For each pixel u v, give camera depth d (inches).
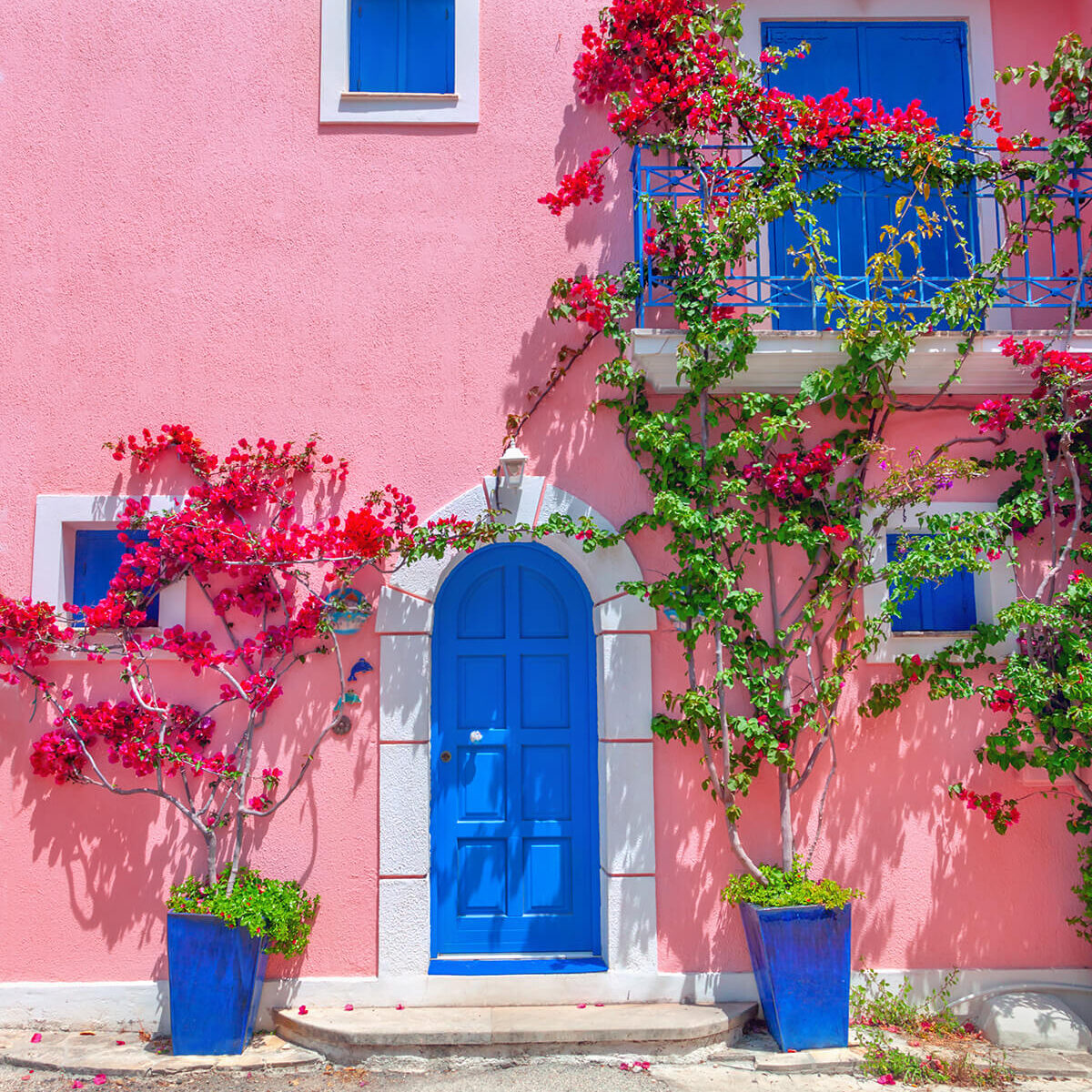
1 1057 163.6
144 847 180.9
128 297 193.0
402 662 186.4
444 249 197.8
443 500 191.9
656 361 184.2
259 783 183.3
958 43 211.6
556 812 197.6
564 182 189.8
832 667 189.5
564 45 204.5
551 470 193.5
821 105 187.9
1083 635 179.5
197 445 186.9
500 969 184.4
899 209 189.9
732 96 187.8
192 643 180.5
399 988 177.2
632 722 186.5
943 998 181.8
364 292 195.8
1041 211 189.0
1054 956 185.5
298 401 192.5
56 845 180.4
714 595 180.5
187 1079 158.1
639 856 183.3
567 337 197.2
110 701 184.4
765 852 184.9
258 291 194.5
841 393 189.0
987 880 187.2
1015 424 188.2
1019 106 210.7
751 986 180.4
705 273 181.6
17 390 189.9
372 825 182.9
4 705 183.5
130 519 184.5
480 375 195.3
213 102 198.2
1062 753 177.2
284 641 183.0
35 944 178.1
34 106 196.2
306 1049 166.4
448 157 199.9
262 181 196.9
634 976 179.8
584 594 202.5
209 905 165.6
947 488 189.8
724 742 178.5
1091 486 191.8
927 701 191.3
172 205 195.3
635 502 193.8
